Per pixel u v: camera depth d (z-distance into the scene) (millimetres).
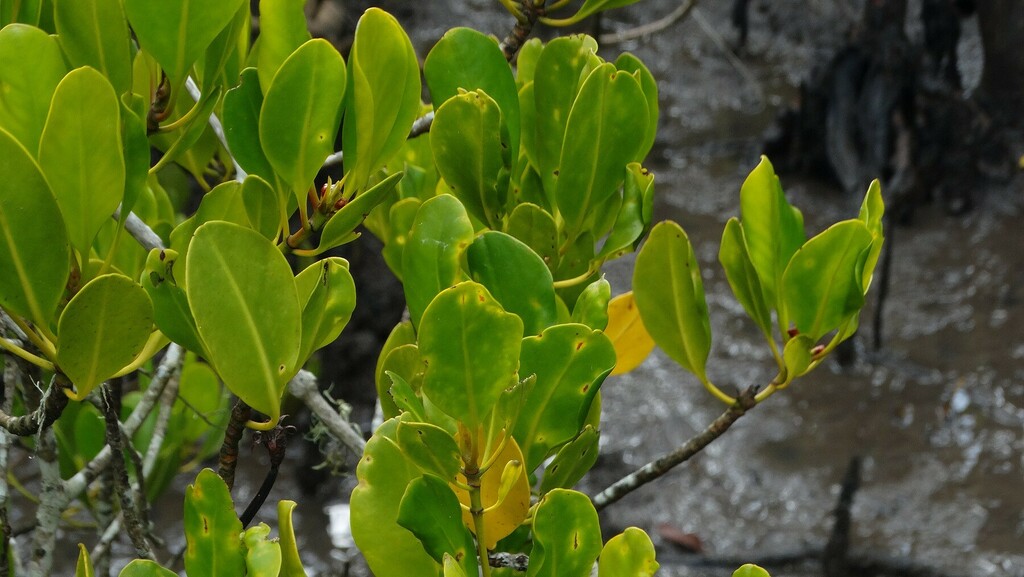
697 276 1626
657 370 6168
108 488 1894
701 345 1633
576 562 1435
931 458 5477
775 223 1616
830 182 8094
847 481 4727
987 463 5438
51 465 1642
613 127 1594
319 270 1495
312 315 1456
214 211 1574
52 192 1400
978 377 6082
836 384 6043
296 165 1480
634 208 1631
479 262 1501
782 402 5895
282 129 1469
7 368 1644
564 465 1518
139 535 1525
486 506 1485
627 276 6945
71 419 2023
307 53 1462
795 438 5621
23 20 1578
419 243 1481
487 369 1390
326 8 4312
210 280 1410
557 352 1466
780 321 1627
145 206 1739
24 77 1450
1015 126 7918
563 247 1642
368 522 1456
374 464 1462
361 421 4957
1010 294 6832
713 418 5746
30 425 1460
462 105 1587
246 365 1425
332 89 1468
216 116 1751
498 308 1382
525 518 1487
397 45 1484
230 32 1529
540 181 1690
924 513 5090
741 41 9953
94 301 1402
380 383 1597
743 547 4859
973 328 6527
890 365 6191
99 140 1424
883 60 7754
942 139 7809
